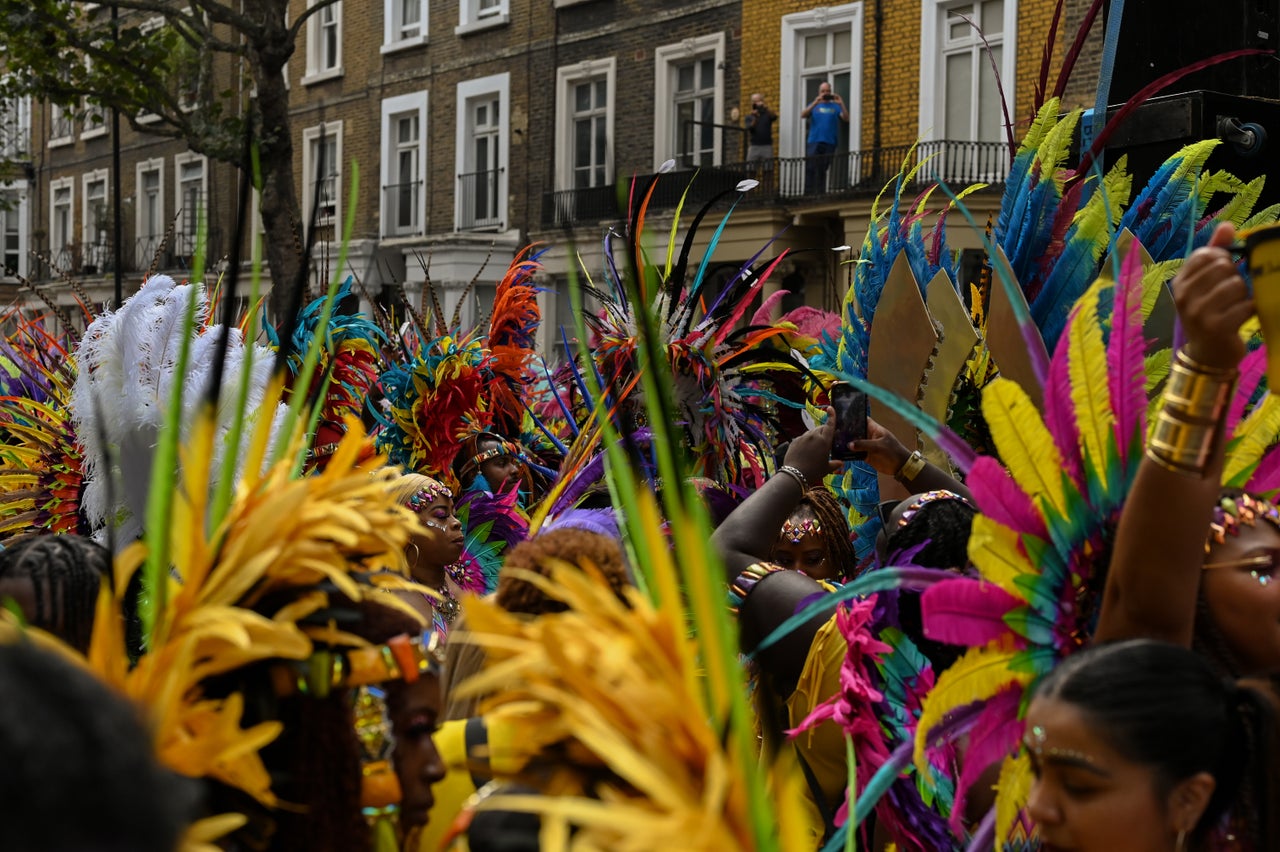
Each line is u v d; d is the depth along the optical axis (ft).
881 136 48.60
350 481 5.04
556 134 60.90
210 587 4.54
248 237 69.67
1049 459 5.40
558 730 4.34
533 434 15.26
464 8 64.59
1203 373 4.92
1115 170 9.64
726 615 3.62
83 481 11.45
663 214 53.47
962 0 45.93
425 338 14.76
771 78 51.90
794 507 8.17
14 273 15.10
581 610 4.03
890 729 6.83
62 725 2.77
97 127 88.28
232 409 9.69
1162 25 11.76
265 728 4.40
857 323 10.67
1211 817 4.81
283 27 42.78
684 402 10.91
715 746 3.58
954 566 7.20
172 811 2.85
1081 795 4.59
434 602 9.73
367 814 5.26
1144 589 5.15
